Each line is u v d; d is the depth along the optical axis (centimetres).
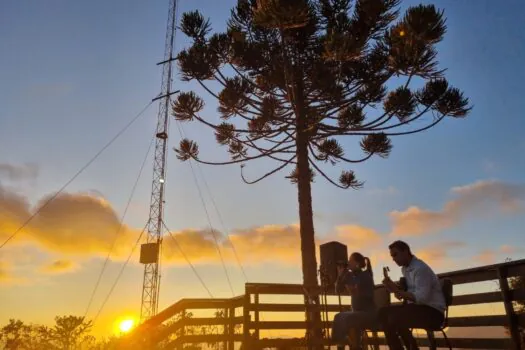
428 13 750
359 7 906
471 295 505
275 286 611
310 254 848
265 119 988
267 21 757
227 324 636
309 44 972
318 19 974
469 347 502
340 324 463
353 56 799
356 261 501
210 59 961
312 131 945
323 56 814
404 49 796
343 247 675
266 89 1002
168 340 624
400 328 378
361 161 1089
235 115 1077
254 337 578
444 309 375
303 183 899
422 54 789
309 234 863
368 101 1011
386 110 971
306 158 915
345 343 492
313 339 585
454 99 941
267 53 988
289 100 922
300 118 911
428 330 387
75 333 3891
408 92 955
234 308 639
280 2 720
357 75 977
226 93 1047
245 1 994
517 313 441
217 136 1257
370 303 479
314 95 958
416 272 383
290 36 912
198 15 985
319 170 1015
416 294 374
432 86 955
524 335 432
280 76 946
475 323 496
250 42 988
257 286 603
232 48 986
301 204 888
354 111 1120
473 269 498
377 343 557
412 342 379
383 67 956
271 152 989
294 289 621
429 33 764
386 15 880
